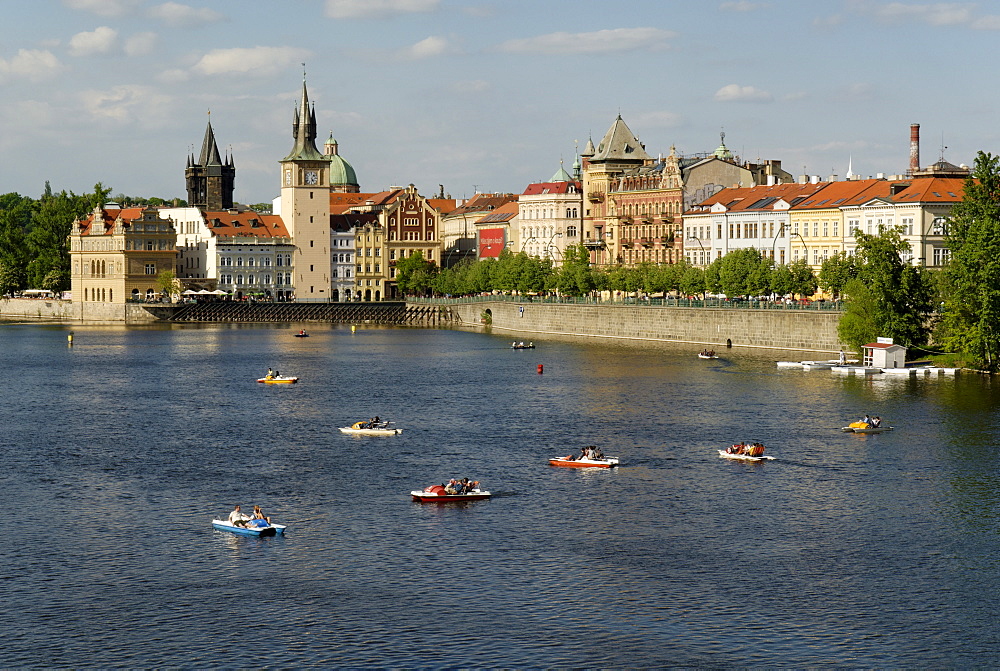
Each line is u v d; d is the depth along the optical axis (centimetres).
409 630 8494
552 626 8556
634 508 11269
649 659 8081
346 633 8450
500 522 10831
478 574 9500
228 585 9300
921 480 12238
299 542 10294
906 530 10569
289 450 14000
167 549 10119
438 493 11581
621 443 14238
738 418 15750
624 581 9344
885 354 19938
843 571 9556
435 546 10162
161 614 8769
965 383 18500
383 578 9431
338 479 12469
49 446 14312
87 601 8994
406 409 17150
